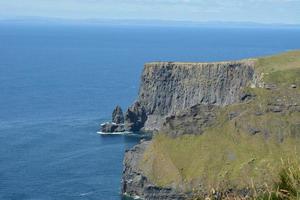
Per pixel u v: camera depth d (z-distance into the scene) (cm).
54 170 17188
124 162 16150
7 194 14925
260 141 16488
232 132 16912
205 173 15475
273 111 17350
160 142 16938
